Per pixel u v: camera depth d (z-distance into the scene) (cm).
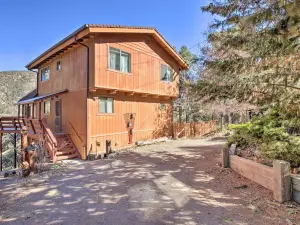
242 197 424
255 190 448
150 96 1383
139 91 1216
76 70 1077
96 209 402
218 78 661
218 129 1778
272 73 532
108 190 505
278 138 525
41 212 396
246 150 621
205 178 560
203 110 1889
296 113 542
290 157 457
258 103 605
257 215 349
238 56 608
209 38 727
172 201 425
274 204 380
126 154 967
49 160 885
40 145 817
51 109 1324
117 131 1134
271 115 654
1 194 497
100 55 991
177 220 347
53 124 1289
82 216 375
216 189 478
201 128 1717
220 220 340
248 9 521
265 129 574
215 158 791
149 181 561
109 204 423
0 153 1140
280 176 384
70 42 1031
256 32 505
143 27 1161
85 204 427
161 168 691
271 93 556
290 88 525
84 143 986
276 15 411
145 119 1345
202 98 741
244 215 352
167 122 1549
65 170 724
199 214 365
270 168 441
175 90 1556
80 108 1034
